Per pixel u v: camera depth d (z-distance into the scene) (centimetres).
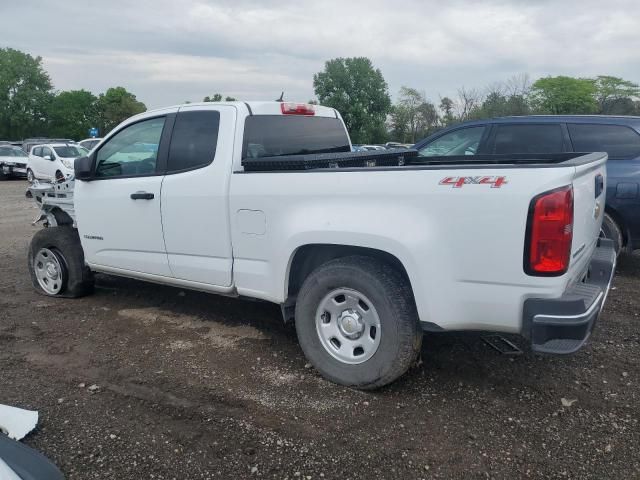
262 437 318
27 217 1234
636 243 624
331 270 367
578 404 352
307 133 492
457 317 329
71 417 339
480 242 313
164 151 462
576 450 304
